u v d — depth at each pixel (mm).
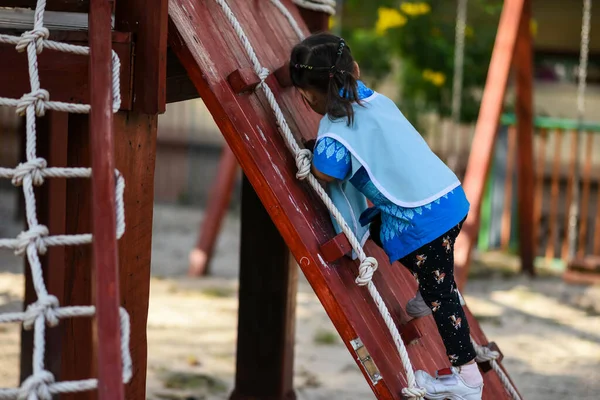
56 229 8977
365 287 6328
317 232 5953
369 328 5863
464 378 6273
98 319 4180
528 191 17266
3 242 4449
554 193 18703
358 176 6160
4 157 25125
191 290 15984
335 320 5691
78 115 5480
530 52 15750
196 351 12172
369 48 20469
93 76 4824
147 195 5746
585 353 12617
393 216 6195
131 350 5676
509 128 19484
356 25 21797
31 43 4883
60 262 8961
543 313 14891
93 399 5336
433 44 20094
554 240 18906
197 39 5953
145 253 5758
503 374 7523
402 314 6633
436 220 6109
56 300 4375
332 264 5930
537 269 18422
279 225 5797
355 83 6281
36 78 4828
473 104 20750
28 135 4734
